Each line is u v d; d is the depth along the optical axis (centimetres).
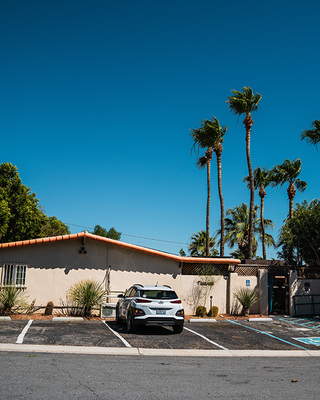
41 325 1402
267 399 688
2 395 629
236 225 3694
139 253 1891
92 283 1717
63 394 655
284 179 3597
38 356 951
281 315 2095
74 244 1794
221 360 1059
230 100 2791
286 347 1315
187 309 1948
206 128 3191
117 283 1828
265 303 2072
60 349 1054
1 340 1102
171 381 785
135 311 1332
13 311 1638
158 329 1491
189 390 726
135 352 1090
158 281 1905
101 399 642
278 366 1005
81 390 684
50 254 1756
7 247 1686
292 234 2316
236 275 2048
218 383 789
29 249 1733
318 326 1780
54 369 823
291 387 780
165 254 1911
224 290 2030
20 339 1132
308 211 2291
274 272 2150
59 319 1564
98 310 1759
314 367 1009
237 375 873
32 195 4056
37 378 743
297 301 2147
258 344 1331
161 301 1346
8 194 3825
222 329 1569
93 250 1817
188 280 1970
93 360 945
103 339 1223
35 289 1716
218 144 3189
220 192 3102
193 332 1458
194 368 925
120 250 1861
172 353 1116
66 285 1755
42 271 1734
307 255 2322
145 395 679
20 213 3800
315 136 2445
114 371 841
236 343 1321
